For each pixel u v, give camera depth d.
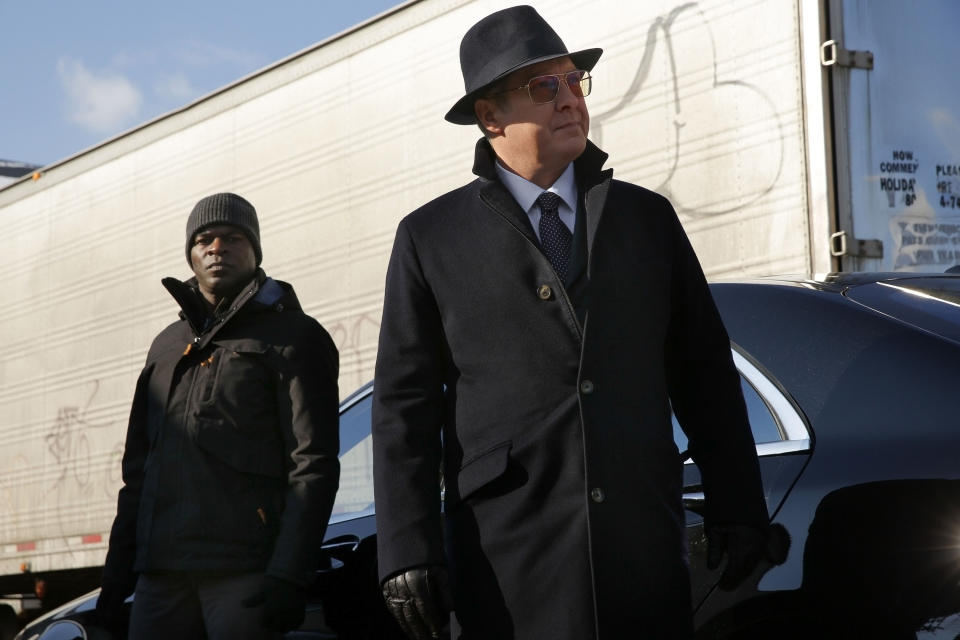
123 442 8.38
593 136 5.74
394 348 2.10
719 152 5.19
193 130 8.11
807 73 4.88
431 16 6.56
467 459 2.02
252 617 2.64
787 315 2.47
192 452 2.72
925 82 5.01
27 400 9.32
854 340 2.33
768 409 2.32
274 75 7.55
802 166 4.87
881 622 1.97
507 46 2.13
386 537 2.00
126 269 8.53
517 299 2.01
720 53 5.21
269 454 2.74
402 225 2.18
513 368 2.00
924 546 1.96
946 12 5.10
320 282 7.09
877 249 4.83
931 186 4.98
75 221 9.07
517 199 2.15
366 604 2.74
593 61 2.28
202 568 2.65
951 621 1.90
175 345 2.89
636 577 1.90
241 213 2.95
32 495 9.16
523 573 1.94
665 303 2.08
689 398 2.16
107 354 8.61
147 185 8.45
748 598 2.12
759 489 2.07
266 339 2.77
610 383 1.97
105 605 2.92
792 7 4.95
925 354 2.22
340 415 3.26
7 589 9.95
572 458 1.94
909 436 2.09
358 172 6.92
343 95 7.07
